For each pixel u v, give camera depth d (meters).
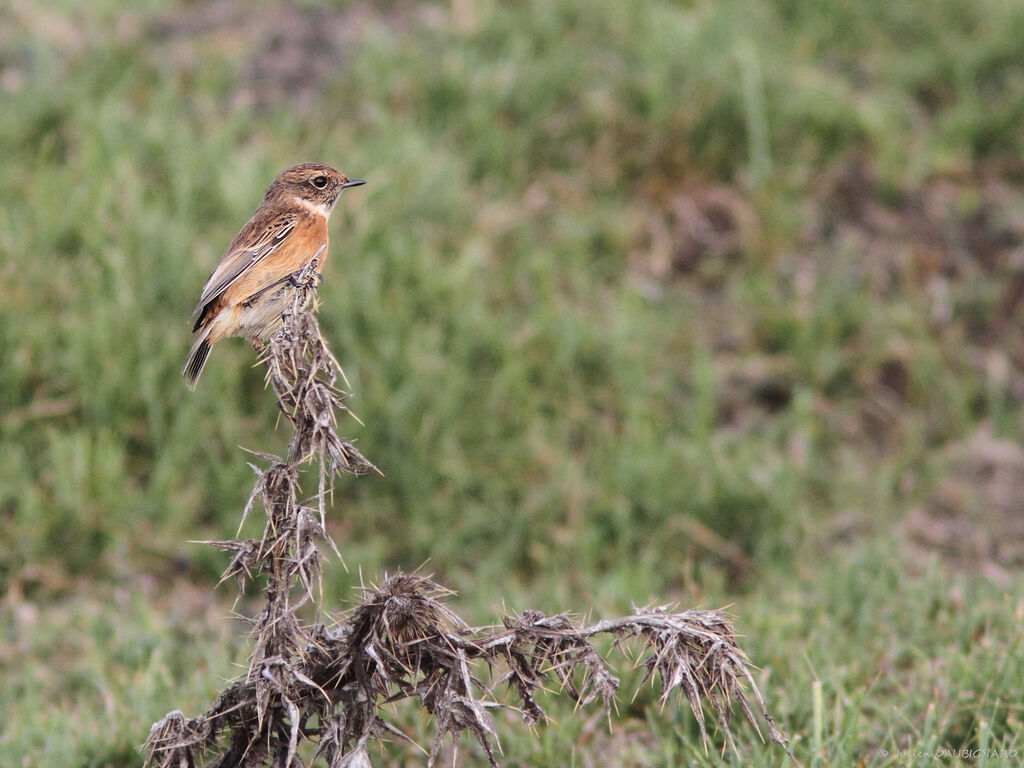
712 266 14.43
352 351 11.92
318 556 5.34
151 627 9.62
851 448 12.82
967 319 14.16
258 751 5.77
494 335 12.52
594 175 14.98
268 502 5.41
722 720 5.39
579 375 12.64
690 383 13.22
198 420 11.41
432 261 13.10
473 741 7.72
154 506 10.90
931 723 7.22
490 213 14.12
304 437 5.41
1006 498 11.95
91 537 10.68
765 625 8.82
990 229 15.09
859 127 15.82
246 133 14.98
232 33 16.78
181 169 13.62
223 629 9.70
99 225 12.53
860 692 7.45
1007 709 7.36
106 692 8.42
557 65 15.70
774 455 12.13
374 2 17.58
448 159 14.44
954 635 8.49
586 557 10.79
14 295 11.73
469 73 15.60
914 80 16.91
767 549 11.02
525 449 11.77
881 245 14.87
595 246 14.47
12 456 10.88
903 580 9.70
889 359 13.50
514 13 16.94
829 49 17.52
